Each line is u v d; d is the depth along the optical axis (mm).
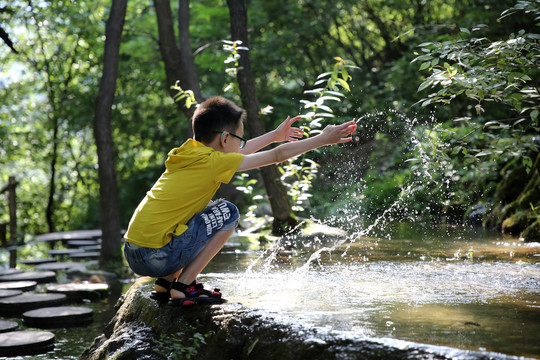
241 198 10789
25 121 16062
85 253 9492
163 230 2934
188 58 8891
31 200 16641
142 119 15930
